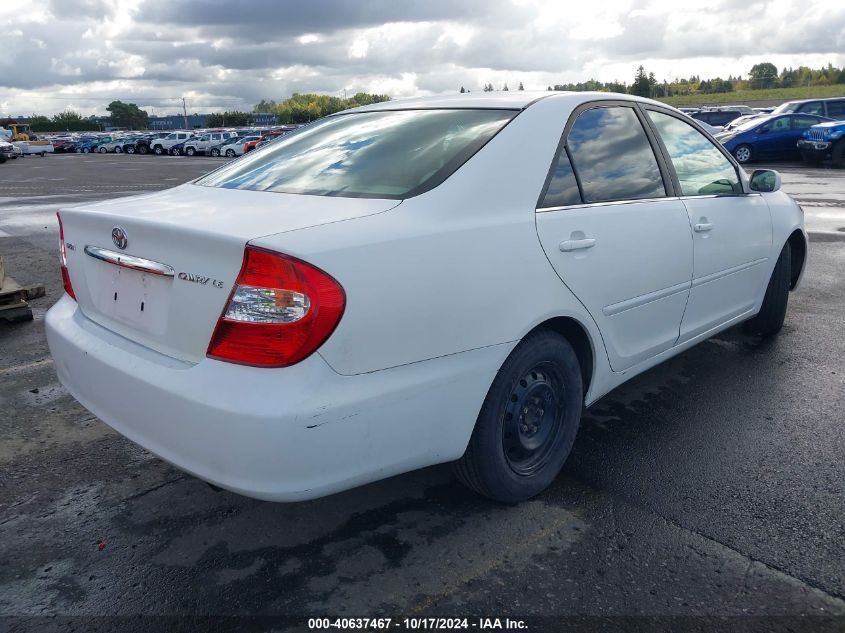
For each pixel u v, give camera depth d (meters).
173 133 52.25
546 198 2.77
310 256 2.07
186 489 3.03
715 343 4.84
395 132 2.99
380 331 2.19
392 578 2.45
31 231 10.41
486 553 2.58
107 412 2.51
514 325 2.56
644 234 3.18
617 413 3.77
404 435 2.31
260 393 2.06
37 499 2.96
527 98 3.05
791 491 2.98
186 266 2.24
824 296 6.04
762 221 4.26
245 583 2.44
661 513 2.82
